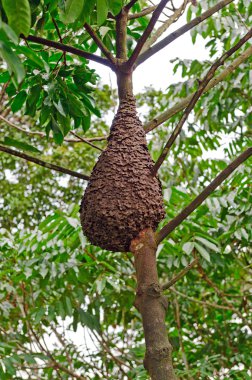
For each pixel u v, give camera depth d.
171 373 1.39
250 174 3.32
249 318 4.50
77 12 1.42
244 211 3.43
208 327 4.71
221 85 4.05
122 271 4.05
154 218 1.59
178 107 1.94
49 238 3.14
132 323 5.31
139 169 1.63
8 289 3.73
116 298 4.08
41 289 3.65
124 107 1.75
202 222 3.50
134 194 1.59
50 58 2.37
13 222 6.16
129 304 4.09
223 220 3.70
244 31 3.72
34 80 2.15
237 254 4.29
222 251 3.64
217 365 4.12
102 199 1.59
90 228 1.61
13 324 4.93
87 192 1.64
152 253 1.54
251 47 2.06
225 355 4.32
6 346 2.98
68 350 4.63
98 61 1.77
